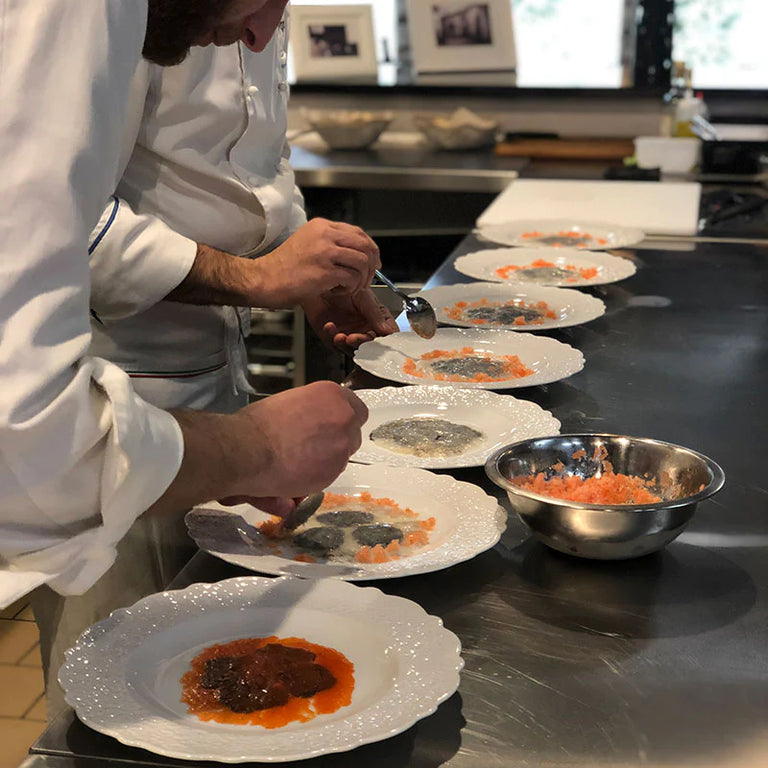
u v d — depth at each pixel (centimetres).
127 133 143
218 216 157
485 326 176
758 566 100
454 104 392
